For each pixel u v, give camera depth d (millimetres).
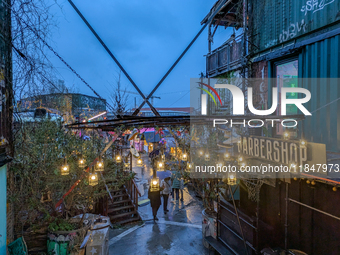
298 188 4426
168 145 8656
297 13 6145
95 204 7621
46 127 5285
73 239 4859
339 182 3113
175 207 9242
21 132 4512
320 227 4027
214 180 6109
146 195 10641
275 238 4805
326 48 5402
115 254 5852
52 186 5348
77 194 5688
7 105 3758
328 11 5348
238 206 6262
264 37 7348
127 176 7402
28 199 4879
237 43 8797
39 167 5094
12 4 3141
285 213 4594
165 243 6422
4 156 3299
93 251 4742
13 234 4801
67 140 6051
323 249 3975
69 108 7281
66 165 4812
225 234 5637
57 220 5199
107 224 5715
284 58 6711
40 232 5105
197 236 6844
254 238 4621
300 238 4410
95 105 15312
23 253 3537
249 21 7988
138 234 6949
